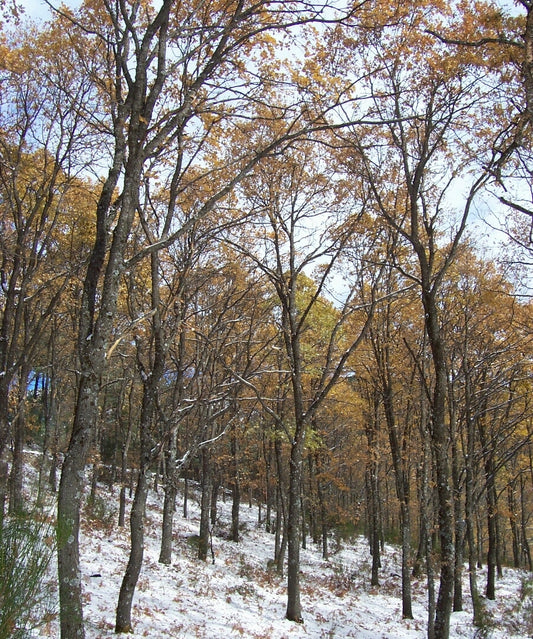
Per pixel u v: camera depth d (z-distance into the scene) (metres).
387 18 7.50
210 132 9.14
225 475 24.81
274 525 33.22
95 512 18.47
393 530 37.97
